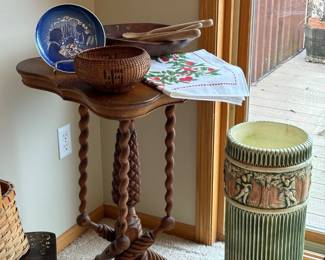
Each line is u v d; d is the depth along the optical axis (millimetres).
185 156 1996
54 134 1896
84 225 1653
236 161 1555
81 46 1530
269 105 1933
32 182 1839
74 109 1968
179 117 1951
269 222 1573
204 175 1970
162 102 1382
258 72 1896
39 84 1480
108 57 1424
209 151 1929
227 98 1434
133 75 1296
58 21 1504
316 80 1857
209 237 2047
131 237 1599
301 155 1512
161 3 1853
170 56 1644
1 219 1319
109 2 1942
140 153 2084
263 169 1507
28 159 1802
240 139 1685
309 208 1970
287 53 1852
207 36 1791
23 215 1827
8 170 1727
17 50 1674
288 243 1612
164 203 2111
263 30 1832
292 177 1519
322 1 1754
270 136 1708
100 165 2186
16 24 1651
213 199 2000
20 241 1421
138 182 1611
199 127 1914
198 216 2039
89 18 1542
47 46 1490
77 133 2010
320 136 1914
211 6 1756
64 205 2018
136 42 1538
